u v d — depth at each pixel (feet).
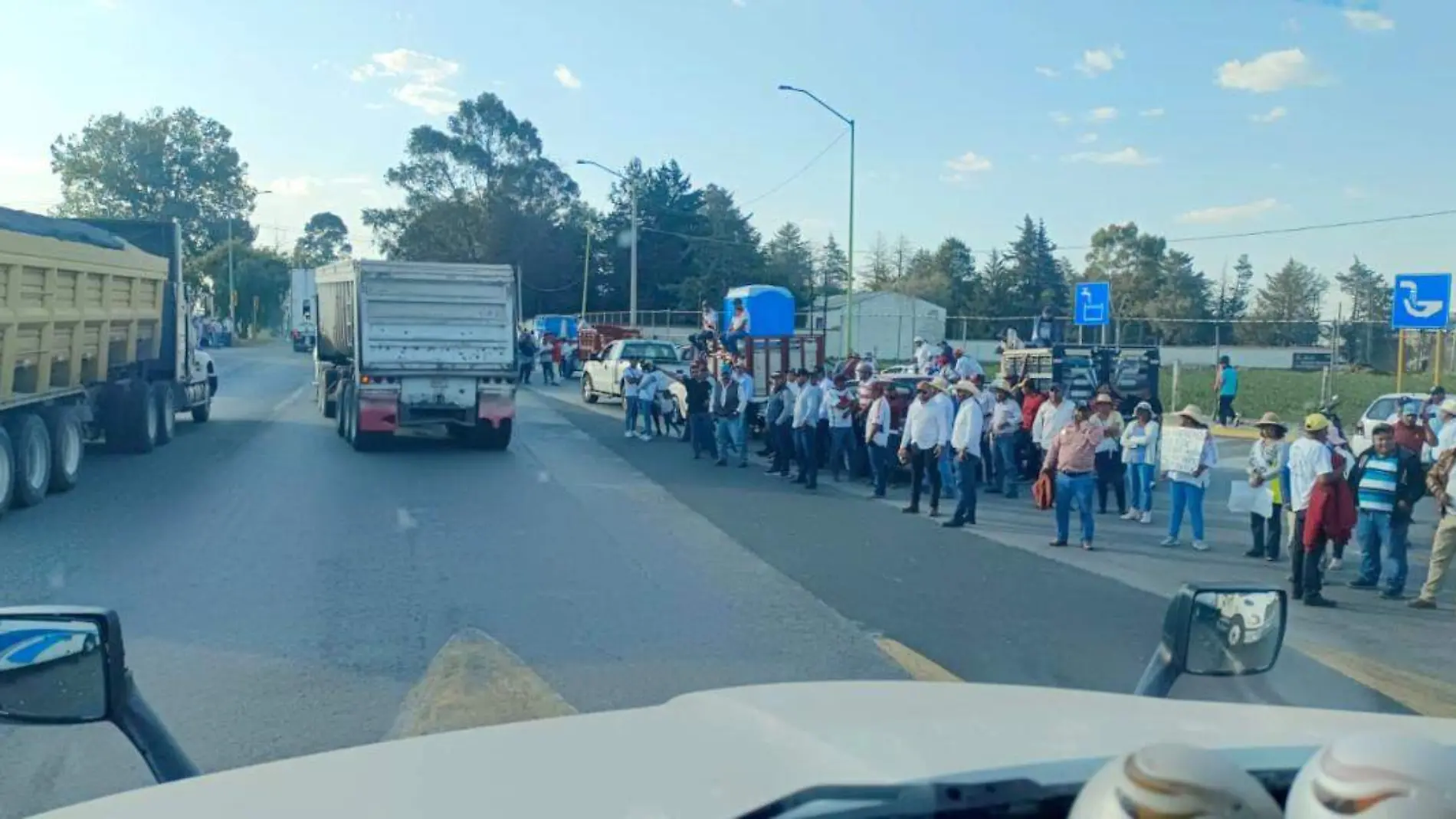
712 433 69.41
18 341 42.22
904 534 43.45
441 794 5.68
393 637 26.27
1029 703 8.18
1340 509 33.14
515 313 67.62
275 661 24.21
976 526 46.24
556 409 104.06
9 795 17.08
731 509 48.73
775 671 24.22
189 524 41.29
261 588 31.30
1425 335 134.82
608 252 289.12
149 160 304.09
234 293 287.69
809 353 82.28
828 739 6.53
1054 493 42.75
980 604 31.35
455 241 280.51
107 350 54.80
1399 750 4.27
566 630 27.35
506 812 5.33
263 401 103.30
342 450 66.80
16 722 8.80
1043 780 5.64
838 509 49.49
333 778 6.12
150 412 63.31
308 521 42.47
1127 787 4.38
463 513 45.24
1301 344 215.31
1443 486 33.09
